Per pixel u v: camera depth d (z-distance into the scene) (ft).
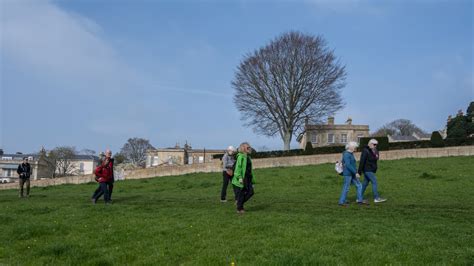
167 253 31.68
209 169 142.61
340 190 70.23
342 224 38.91
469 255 28.78
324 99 205.98
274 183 85.35
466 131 227.20
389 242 32.17
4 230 40.75
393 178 81.82
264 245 32.37
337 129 251.60
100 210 52.39
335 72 207.41
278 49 205.36
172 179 115.44
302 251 30.17
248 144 49.26
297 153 159.43
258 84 206.69
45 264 30.19
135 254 31.78
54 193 96.99
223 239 34.65
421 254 29.14
